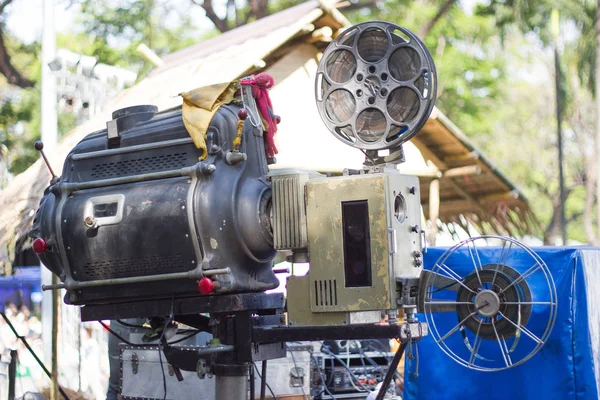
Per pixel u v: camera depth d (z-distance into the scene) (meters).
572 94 36.41
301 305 5.72
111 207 5.84
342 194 5.60
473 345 6.99
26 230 10.66
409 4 30.03
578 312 6.70
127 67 29.33
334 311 5.60
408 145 13.66
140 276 5.77
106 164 6.06
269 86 6.08
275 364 7.89
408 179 5.79
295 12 12.60
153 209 5.68
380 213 5.50
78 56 13.02
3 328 12.66
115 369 8.82
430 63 5.71
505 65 35.75
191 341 8.18
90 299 6.05
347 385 8.48
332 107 5.98
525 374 6.86
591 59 30.14
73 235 5.95
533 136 38.06
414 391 7.36
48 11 13.34
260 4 29.81
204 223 5.56
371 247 5.50
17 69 29.77
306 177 5.77
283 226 5.73
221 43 13.48
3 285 14.19
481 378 7.05
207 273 5.54
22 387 10.12
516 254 6.91
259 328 5.85
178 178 5.72
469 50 32.53
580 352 6.67
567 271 6.73
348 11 28.55
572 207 40.31
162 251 5.68
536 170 38.12
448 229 16.09
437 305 6.53
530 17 30.20
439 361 7.22
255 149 5.95
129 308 6.02
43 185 10.80
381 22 5.84
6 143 29.11
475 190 15.12
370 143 5.85
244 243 5.71
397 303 5.54
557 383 6.71
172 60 14.23
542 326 6.76
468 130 32.69
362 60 5.88
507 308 6.31
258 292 5.94
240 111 5.68
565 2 29.81
